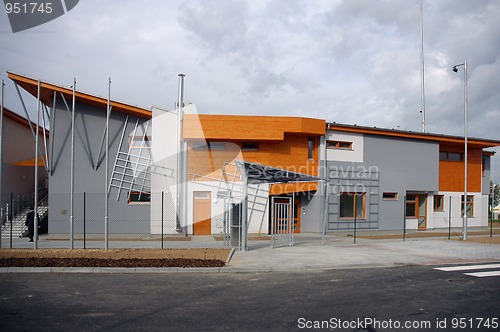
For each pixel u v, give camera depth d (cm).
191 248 1719
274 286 1015
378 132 2731
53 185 2327
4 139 2642
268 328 679
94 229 2338
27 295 905
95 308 799
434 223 3059
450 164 3192
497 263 1400
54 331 660
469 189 3291
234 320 722
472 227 3278
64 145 2350
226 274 1189
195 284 1036
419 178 2920
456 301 862
